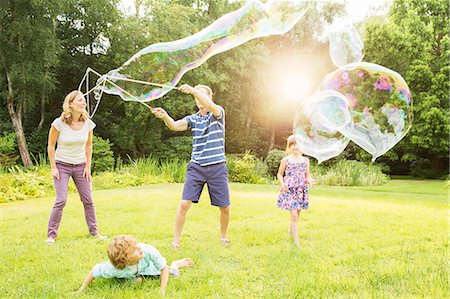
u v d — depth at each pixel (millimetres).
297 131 4809
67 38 17609
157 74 3738
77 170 3846
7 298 2361
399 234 4051
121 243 2480
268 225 4422
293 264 2996
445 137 17297
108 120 18078
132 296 2359
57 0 14492
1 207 6082
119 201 6113
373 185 12883
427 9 18422
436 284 2549
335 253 3318
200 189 3609
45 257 3115
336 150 4742
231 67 17297
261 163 14961
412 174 19000
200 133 3607
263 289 2520
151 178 11141
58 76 17469
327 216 4980
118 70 3771
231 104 19047
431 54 18266
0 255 3186
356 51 4555
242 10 3709
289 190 3809
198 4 18422
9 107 15305
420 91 17859
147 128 17125
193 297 2393
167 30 15750
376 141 4410
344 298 2344
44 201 6738
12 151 15836
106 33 16859
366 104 4426
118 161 14570
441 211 5543
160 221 4543
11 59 14609
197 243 3621
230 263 3094
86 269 2852
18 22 13867
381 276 2715
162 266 2611
